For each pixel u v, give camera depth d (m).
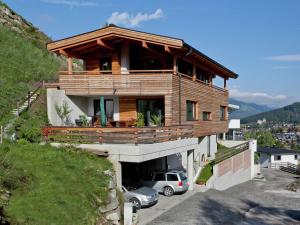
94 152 16.55
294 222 18.06
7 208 10.67
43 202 11.55
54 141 17.84
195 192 22.72
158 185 21.48
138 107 24.95
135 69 25.89
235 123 49.28
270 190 28.86
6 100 22.12
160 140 18.62
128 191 18.73
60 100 22.98
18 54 32.41
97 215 12.96
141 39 22.25
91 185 13.91
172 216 17.16
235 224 16.89
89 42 23.50
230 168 29.73
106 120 24.20
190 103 26.38
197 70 29.98
